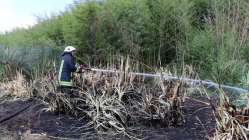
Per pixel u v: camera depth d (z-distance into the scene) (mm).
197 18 17094
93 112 10711
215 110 8898
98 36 15719
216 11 15203
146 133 10039
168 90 10633
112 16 15906
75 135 10273
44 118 11383
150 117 10469
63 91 11586
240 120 8297
